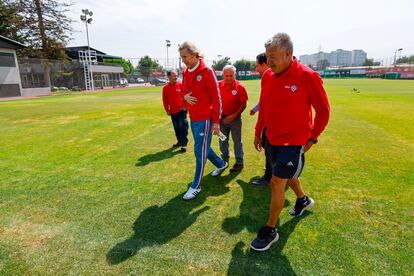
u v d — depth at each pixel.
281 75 2.11
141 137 6.44
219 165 3.82
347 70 69.06
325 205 2.92
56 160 4.70
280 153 2.20
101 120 8.95
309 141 2.24
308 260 2.06
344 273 1.92
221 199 3.12
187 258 2.11
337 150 4.99
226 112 3.86
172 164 4.41
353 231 2.43
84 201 3.12
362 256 2.09
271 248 2.21
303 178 3.68
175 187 3.49
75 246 2.29
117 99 17.75
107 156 4.89
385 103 12.34
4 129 7.65
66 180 3.76
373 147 5.18
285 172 2.14
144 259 2.10
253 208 2.89
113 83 43.09
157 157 4.80
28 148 5.53
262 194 3.24
